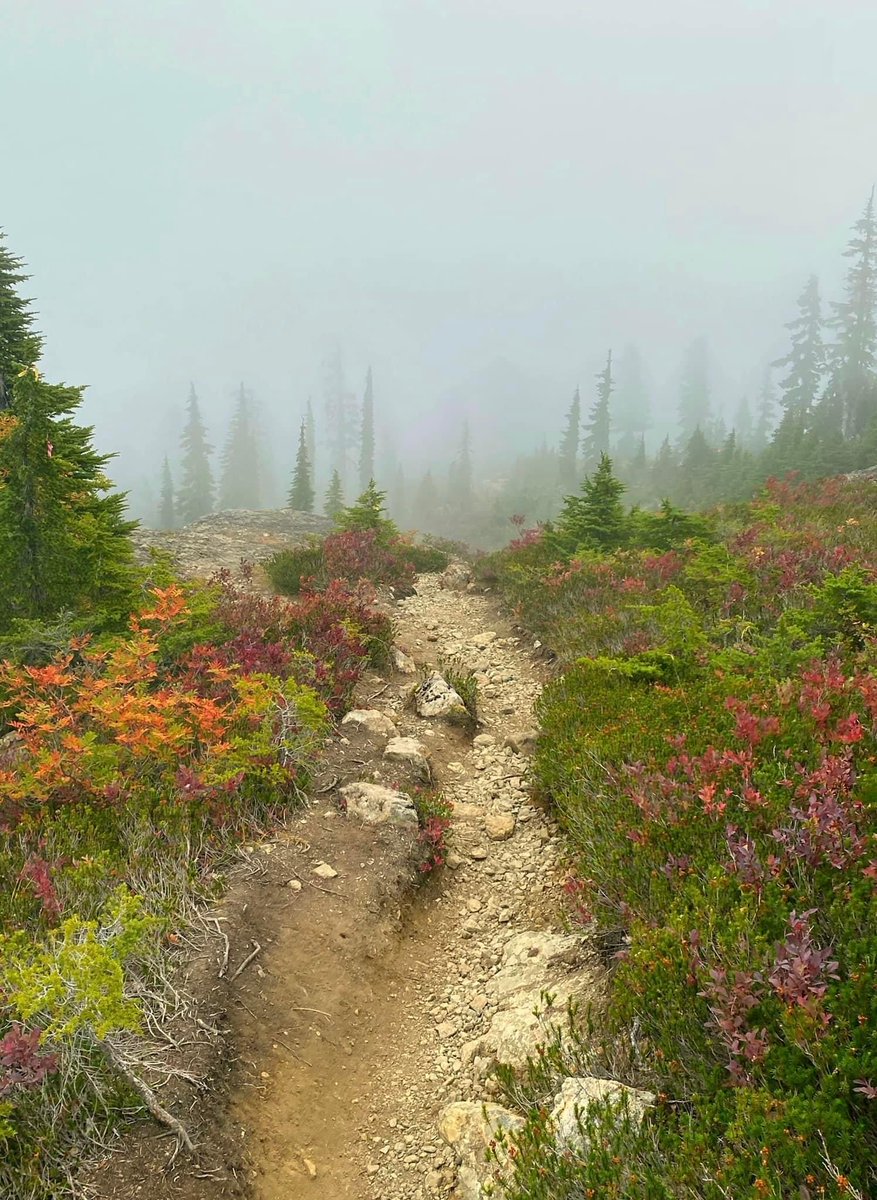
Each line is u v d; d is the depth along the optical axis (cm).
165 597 796
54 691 679
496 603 1275
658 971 315
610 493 1420
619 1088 289
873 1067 230
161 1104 322
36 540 845
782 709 494
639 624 882
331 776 628
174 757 587
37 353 914
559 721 680
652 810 429
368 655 893
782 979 272
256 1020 386
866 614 675
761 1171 212
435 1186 314
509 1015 394
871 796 356
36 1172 288
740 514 1580
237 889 473
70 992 306
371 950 459
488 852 585
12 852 476
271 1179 318
